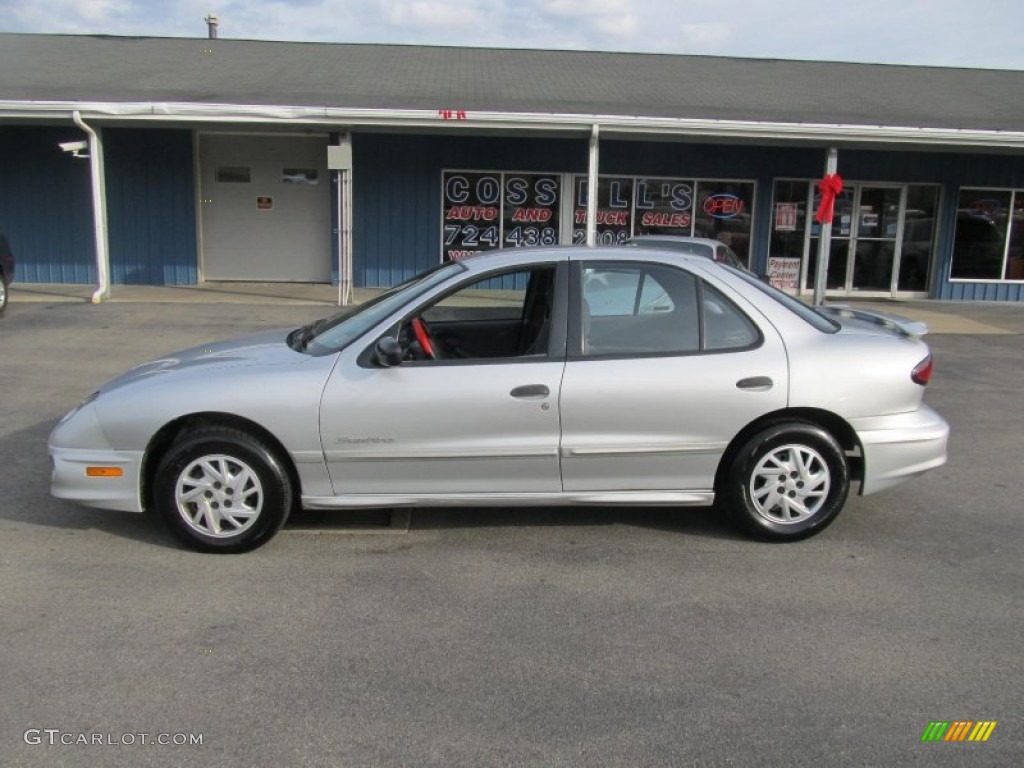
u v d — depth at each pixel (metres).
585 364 4.49
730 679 3.35
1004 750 2.93
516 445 4.47
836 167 15.16
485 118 13.24
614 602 4.00
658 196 16.67
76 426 4.50
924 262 17.16
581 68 18.81
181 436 4.48
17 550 4.50
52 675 3.32
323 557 4.48
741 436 4.62
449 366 4.48
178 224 16.47
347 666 3.41
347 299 14.21
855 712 3.14
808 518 4.68
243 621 3.78
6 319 11.97
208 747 2.90
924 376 4.71
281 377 4.45
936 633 3.73
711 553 4.59
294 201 16.86
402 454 4.46
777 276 17.06
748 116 14.28
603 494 4.61
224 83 15.56
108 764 2.81
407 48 20.45
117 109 12.84
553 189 16.53
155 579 4.19
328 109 13.07
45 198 16.12
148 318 12.32
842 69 20.08
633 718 3.09
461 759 2.86
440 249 16.67
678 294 4.63
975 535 4.90
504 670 3.40
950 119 14.91
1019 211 16.88
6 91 13.80
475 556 4.52
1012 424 7.57
